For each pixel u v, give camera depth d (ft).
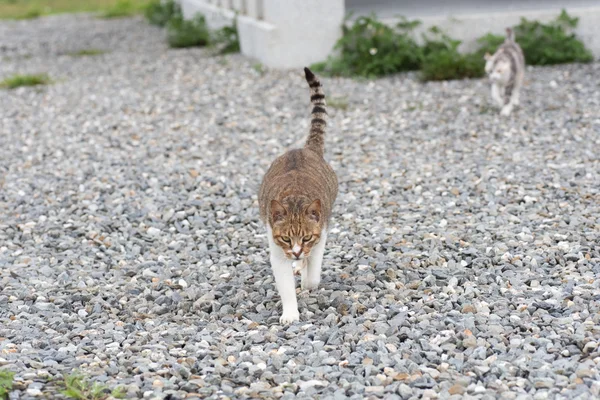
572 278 23.20
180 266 26.04
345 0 65.05
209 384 18.22
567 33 53.78
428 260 24.99
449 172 33.83
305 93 48.60
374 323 21.03
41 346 20.57
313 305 22.53
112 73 59.82
